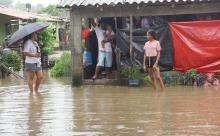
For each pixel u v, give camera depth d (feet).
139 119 48.55
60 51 162.20
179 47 79.05
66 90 75.77
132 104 58.65
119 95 67.67
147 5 78.13
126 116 50.42
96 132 43.11
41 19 138.72
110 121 47.91
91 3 79.41
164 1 76.48
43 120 49.42
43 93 72.23
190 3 77.41
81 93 71.20
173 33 79.30
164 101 60.59
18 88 80.33
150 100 61.77
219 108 54.24
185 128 43.83
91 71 84.74
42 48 128.67
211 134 41.34
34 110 55.77
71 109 55.88
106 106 57.52
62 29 182.19
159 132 42.47
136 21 82.53
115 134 42.11
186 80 77.46
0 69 101.76
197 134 41.45
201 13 78.84
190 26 78.59
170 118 48.75
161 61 79.61
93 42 84.69
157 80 77.97
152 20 81.97
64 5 79.87
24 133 43.62
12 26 141.90
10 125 47.29
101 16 80.48
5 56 108.06
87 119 49.26
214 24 77.87
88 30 85.81
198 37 78.33
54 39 147.23
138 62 80.38
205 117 48.93
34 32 70.95
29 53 71.87
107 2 78.89
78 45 81.51
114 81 80.74
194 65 78.54
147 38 75.31
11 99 65.77
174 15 82.12
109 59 81.87
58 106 58.34
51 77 103.81
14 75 101.45
